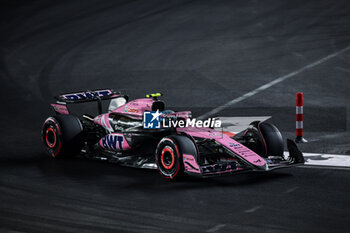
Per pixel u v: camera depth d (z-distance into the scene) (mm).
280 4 99750
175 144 31562
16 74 72438
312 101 56312
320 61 71125
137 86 64688
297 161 33312
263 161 31016
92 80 68312
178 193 29250
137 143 36219
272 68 69250
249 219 24625
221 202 27391
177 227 23688
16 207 27047
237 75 67062
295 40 80250
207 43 81125
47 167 36531
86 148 40812
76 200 28203
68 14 104375
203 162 33156
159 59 75562
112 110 41312
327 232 22875
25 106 59031
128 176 33688
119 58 77188
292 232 22891
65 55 80375
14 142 45250
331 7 95938
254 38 82062
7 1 116438
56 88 65750
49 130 39375
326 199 27688
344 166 34938
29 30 95188
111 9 106000
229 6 100750
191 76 67562
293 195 28500
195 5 103562
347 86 61594
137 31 90062
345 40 79312
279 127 47812
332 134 44875
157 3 107938
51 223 24516
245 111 53531
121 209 26469
